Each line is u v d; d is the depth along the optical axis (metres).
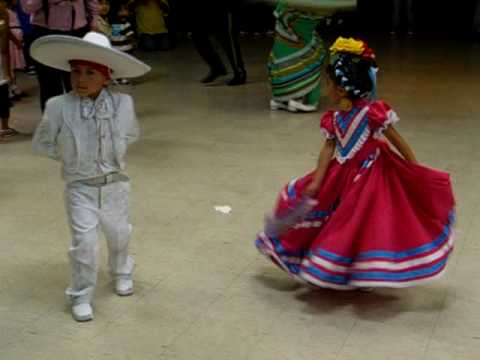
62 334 3.41
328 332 3.38
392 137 3.44
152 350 3.26
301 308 3.61
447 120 7.32
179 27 13.22
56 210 5.00
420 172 3.42
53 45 3.20
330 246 3.43
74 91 3.36
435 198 3.43
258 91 9.03
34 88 9.38
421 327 3.42
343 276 3.46
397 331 3.38
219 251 4.30
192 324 3.48
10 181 5.61
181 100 8.55
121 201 3.54
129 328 3.45
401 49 12.12
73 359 3.20
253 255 4.25
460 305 3.62
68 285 3.91
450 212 3.52
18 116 7.86
